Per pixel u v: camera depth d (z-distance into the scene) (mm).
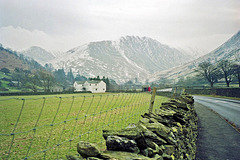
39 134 9922
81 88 105375
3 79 131000
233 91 39250
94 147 2928
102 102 27516
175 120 7270
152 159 3195
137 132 3531
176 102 8688
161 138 4781
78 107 23188
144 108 13781
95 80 109875
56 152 7117
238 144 9477
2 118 16578
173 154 4961
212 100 33562
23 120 15531
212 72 77375
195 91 56219
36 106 25750
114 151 3195
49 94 65625
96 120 12477
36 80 87188
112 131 3703
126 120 10727
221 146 9227
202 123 14211
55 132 10117
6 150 7637
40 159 6500
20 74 129750
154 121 5402
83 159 2846
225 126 13234
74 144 7945
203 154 8289
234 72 71688
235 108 22859
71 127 11094
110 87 110250
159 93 30891
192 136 9336
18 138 9312
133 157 2984
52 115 17625
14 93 57469
